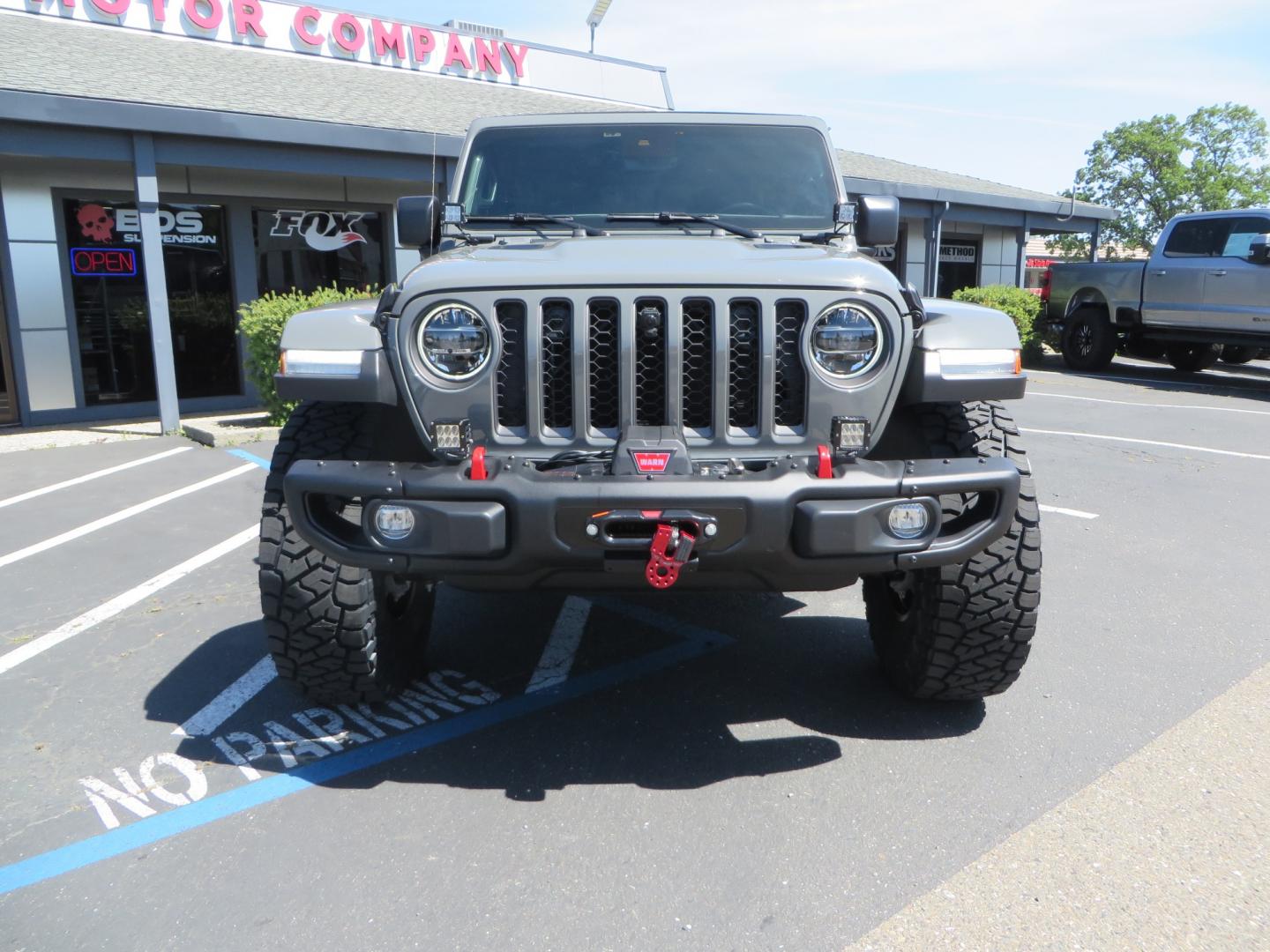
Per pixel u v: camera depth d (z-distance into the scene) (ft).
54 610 14.58
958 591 9.61
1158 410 35.42
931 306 10.05
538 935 7.26
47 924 7.40
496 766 9.80
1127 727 10.52
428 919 7.45
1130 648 12.76
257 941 7.20
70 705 11.26
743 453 9.01
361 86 43.34
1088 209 63.93
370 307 9.77
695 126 12.98
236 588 15.57
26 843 8.48
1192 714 10.81
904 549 8.54
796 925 7.35
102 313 36.86
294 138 32.01
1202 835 8.47
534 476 8.36
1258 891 7.70
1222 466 24.90
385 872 8.05
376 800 9.18
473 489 8.27
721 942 7.16
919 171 63.77
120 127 28.78
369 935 7.27
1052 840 8.40
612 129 12.96
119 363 37.47
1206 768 9.62
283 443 10.00
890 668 11.46
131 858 8.27
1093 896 7.64
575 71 57.00
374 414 10.13
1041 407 36.11
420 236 12.46
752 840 8.46
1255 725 10.51
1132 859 8.13
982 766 9.71
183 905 7.63
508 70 54.13
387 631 10.63
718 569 8.48
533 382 8.83
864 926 7.32
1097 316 48.93
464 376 8.89
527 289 8.80
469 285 8.79
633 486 8.13
